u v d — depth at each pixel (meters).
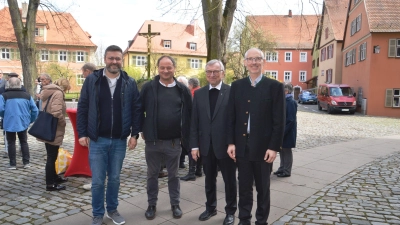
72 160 5.99
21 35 14.77
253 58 3.51
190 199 4.95
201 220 4.16
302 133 13.45
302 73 53.88
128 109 3.97
